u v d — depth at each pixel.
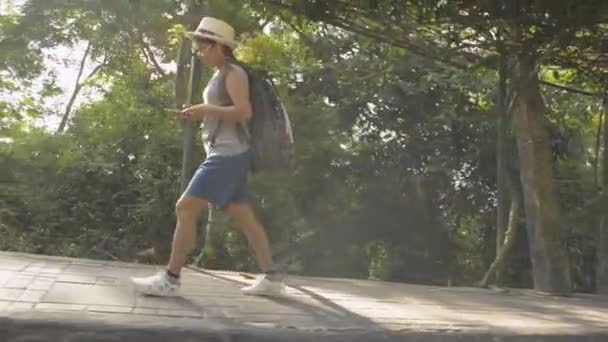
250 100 5.06
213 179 4.90
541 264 7.45
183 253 4.89
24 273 5.25
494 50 7.23
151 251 11.08
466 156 12.04
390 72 11.38
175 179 11.38
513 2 6.19
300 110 11.33
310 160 11.25
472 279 12.25
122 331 3.90
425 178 12.04
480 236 12.34
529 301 6.51
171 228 11.19
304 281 6.47
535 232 7.50
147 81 12.70
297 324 4.38
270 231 10.98
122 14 10.85
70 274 5.39
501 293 7.04
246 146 5.01
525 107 7.54
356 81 11.51
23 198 11.16
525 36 6.58
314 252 11.36
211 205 5.09
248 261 9.62
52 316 3.93
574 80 8.98
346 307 5.12
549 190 7.51
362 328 4.39
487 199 12.18
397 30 7.33
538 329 4.82
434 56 7.62
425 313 5.16
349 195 11.62
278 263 10.84
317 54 11.20
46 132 12.15
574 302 6.66
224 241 9.54
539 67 7.38
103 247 10.93
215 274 6.30
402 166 11.95
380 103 11.78
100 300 4.54
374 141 11.93
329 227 11.45
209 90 5.06
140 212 11.11
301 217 11.26
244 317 4.46
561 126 12.16
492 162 12.00
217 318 4.34
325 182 11.41
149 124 11.83
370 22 7.30
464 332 4.55
